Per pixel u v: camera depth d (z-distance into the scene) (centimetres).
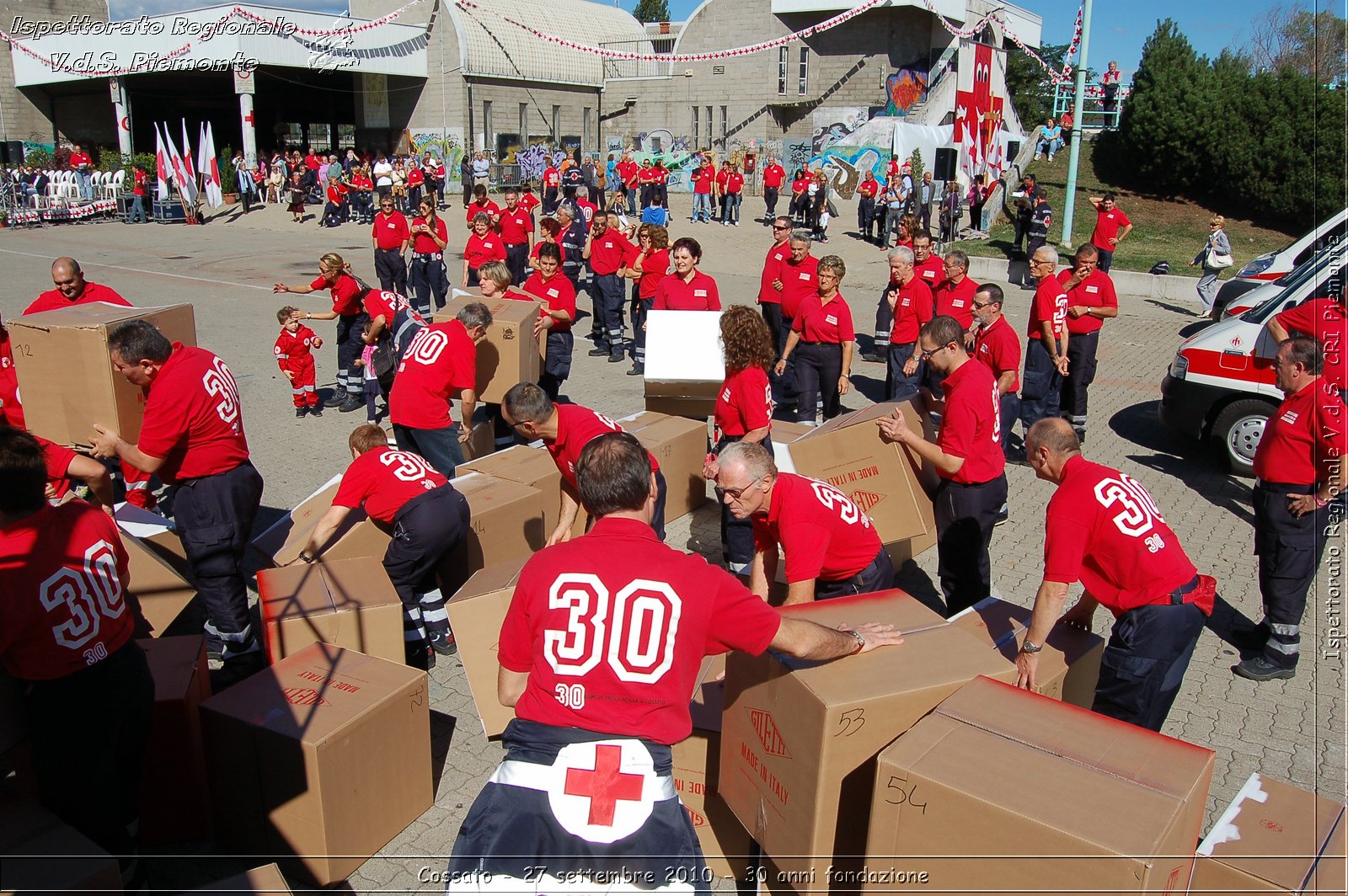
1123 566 369
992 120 3238
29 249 2261
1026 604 586
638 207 2958
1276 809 306
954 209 2386
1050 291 820
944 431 482
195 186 2917
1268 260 1349
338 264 934
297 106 4234
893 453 486
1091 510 366
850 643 302
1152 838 234
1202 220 2372
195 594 502
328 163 3108
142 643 404
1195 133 2412
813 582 378
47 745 325
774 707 300
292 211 2942
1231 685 503
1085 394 897
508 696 271
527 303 734
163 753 364
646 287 1126
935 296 888
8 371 586
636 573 255
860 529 417
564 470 484
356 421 956
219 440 457
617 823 241
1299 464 483
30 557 310
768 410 539
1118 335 1491
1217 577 632
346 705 362
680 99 3725
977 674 305
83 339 484
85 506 334
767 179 2817
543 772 246
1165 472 845
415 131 3559
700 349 732
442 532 477
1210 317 1509
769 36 3500
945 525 491
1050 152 2967
